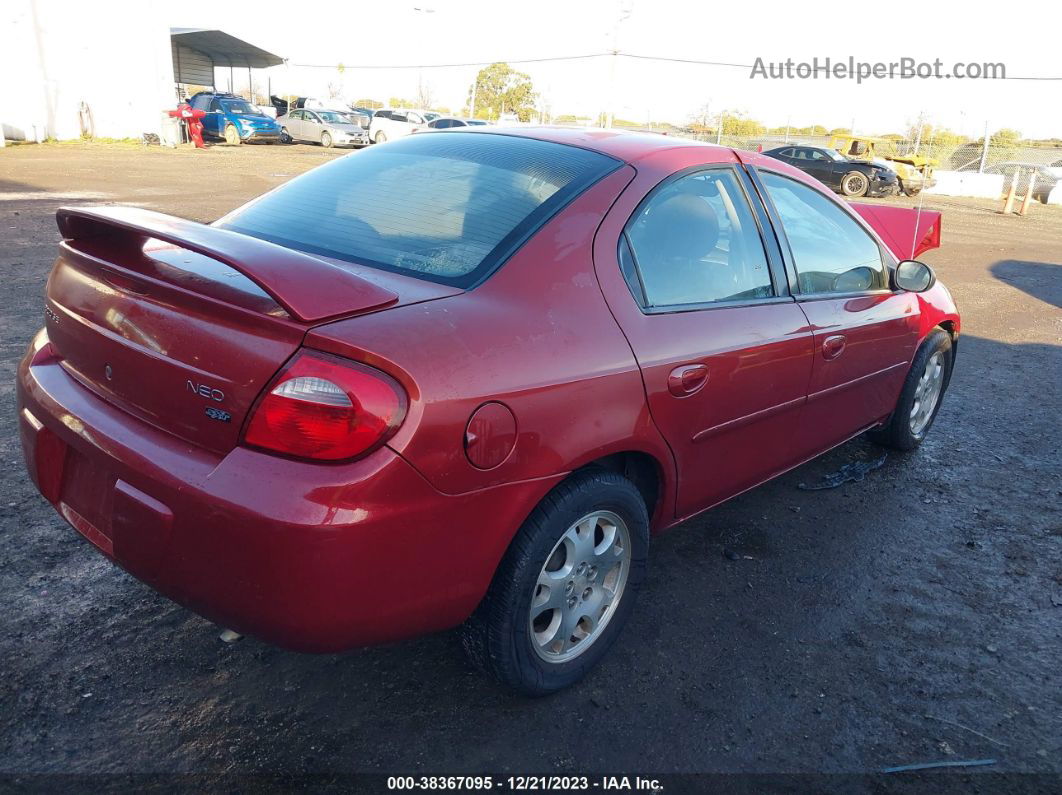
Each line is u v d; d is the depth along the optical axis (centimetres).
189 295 198
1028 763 244
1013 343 787
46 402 234
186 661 260
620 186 266
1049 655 297
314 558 183
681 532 368
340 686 255
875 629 305
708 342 273
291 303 184
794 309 321
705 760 236
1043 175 2953
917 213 551
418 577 202
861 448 482
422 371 192
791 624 305
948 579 344
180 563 197
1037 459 484
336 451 185
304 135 3144
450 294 219
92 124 2728
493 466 207
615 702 257
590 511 242
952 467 464
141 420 213
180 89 3700
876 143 3378
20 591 288
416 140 312
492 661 235
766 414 310
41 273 763
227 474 188
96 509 224
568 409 224
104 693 244
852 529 382
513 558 225
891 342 394
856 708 262
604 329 240
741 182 317
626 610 272
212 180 1712
